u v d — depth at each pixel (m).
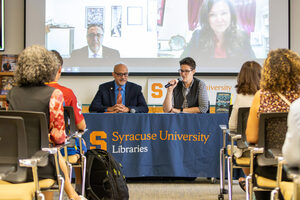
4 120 2.08
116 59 6.27
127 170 4.46
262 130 2.30
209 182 4.76
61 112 2.52
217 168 4.49
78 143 3.50
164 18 6.27
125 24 6.27
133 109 4.81
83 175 3.37
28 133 2.26
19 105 2.49
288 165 1.65
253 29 6.28
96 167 3.51
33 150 2.28
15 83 2.56
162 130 4.48
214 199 4.00
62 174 2.61
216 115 4.47
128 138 4.46
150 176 4.57
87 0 6.26
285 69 2.42
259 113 2.49
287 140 1.63
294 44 6.29
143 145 4.46
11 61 6.07
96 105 5.18
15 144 2.13
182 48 6.27
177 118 4.48
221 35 6.28
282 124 2.28
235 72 6.24
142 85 6.24
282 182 2.30
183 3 6.29
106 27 6.26
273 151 2.16
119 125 4.46
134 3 6.28
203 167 4.49
